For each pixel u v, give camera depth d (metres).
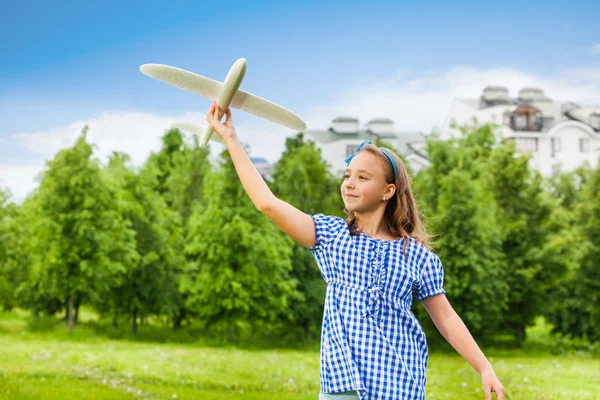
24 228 11.38
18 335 10.41
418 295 1.89
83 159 11.52
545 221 12.31
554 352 11.03
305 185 12.70
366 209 1.89
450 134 13.21
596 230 11.62
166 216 12.59
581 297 11.62
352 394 1.71
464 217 12.07
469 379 7.59
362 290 1.77
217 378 7.47
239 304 11.81
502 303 11.79
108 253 11.53
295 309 12.39
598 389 7.16
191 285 12.24
